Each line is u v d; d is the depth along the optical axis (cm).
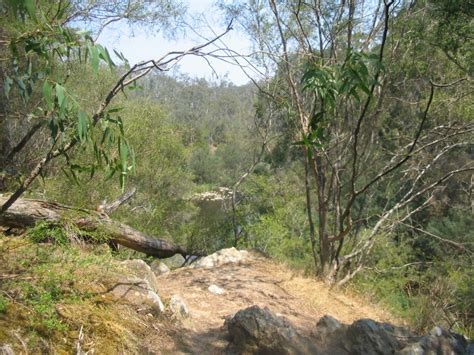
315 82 335
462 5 707
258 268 805
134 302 405
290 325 416
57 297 349
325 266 859
